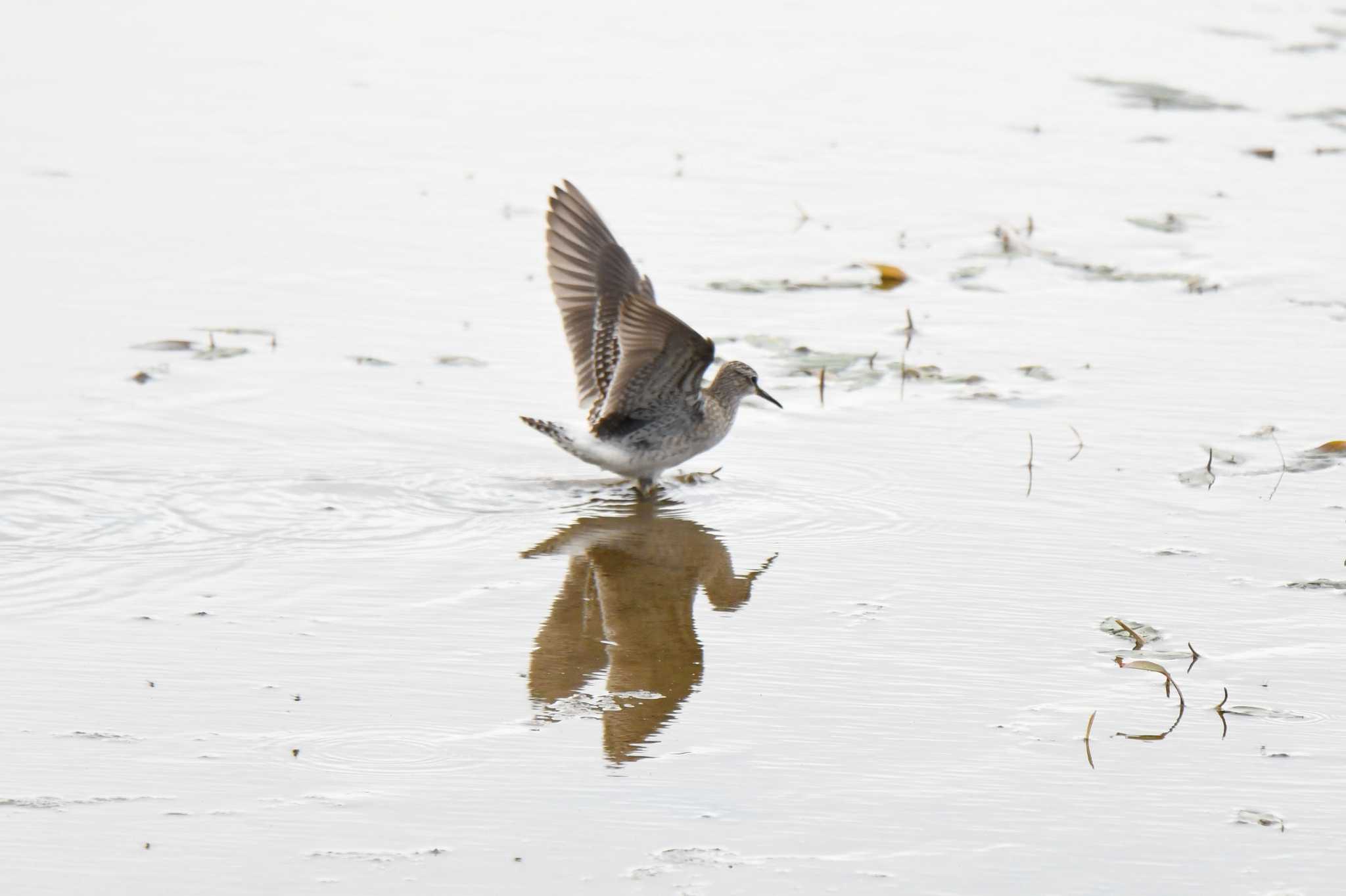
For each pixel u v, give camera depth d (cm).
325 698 986
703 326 1739
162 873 802
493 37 2977
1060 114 2611
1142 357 1659
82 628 1073
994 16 3219
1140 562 1211
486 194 2152
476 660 1048
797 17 3183
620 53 2894
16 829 834
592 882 804
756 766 920
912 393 1574
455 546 1245
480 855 824
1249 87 2778
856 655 1063
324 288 1806
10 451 1376
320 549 1227
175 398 1502
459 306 1767
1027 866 824
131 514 1272
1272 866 827
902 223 2097
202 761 907
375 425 1466
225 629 1080
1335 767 924
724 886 802
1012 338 1717
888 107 2631
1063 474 1384
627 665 1045
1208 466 1391
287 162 2256
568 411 1506
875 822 862
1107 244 2022
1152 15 3231
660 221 2077
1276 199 2203
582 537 1270
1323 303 1812
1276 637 1089
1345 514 1299
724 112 2575
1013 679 1029
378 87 2642
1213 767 923
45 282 1789
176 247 1916
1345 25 3181
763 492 1366
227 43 2884
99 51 2792
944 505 1327
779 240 2022
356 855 821
